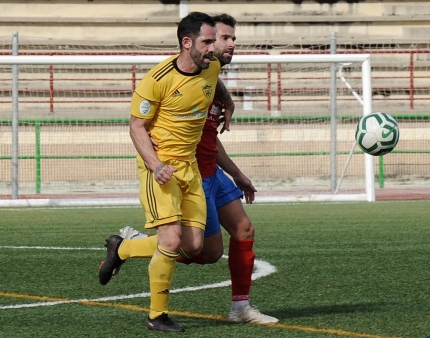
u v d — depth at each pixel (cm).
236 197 1465
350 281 1895
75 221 3372
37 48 6397
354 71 6362
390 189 5388
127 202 4356
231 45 1439
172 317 1477
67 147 5347
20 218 3506
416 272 2025
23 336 1316
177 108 1338
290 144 5519
